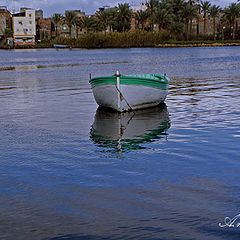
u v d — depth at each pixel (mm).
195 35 156375
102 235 8938
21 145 16953
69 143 17188
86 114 24188
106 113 24328
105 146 16531
